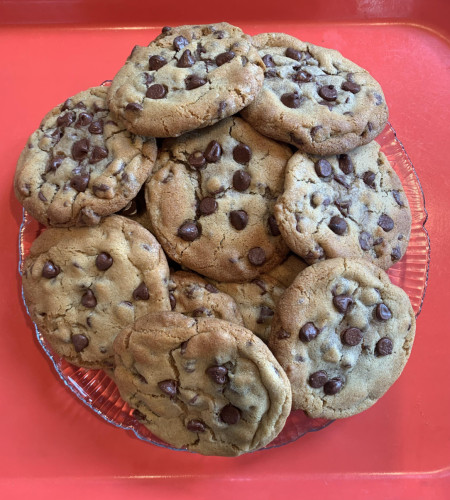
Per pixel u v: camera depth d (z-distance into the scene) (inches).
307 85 11.6
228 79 10.8
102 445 12.3
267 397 10.0
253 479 12.3
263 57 11.9
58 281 11.3
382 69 16.1
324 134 11.2
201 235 11.3
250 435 10.2
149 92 10.9
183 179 11.4
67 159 11.3
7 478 11.9
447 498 12.3
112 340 11.1
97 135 11.4
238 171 11.4
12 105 15.1
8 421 12.3
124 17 16.1
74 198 10.9
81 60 15.7
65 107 12.1
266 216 11.4
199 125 10.7
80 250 11.2
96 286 11.1
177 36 11.8
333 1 16.3
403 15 16.5
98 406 11.9
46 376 12.7
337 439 12.7
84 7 15.8
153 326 10.2
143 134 10.9
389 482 12.4
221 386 10.0
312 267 10.9
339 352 10.7
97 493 11.9
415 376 13.2
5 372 12.6
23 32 15.8
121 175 10.9
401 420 12.9
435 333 13.6
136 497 12.0
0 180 14.2
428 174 14.9
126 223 11.3
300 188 11.1
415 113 15.6
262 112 11.1
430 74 16.1
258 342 10.0
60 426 12.4
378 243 11.9
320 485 12.3
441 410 13.0
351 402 11.1
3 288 13.2
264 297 11.6
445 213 14.6
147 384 10.2
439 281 14.0
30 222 12.8
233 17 16.3
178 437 10.6
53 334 11.4
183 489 12.1
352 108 11.6
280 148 11.6
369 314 11.0
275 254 11.5
